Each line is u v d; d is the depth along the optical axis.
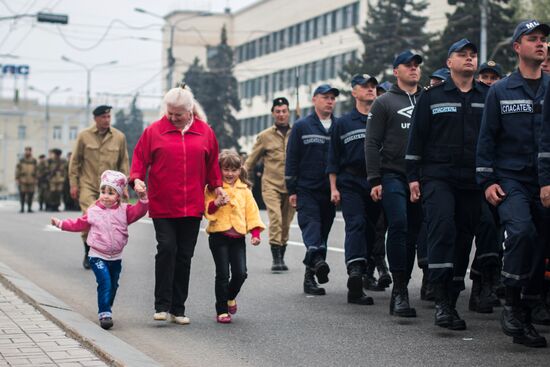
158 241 10.09
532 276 8.83
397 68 10.94
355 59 65.94
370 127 10.88
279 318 10.56
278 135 15.15
